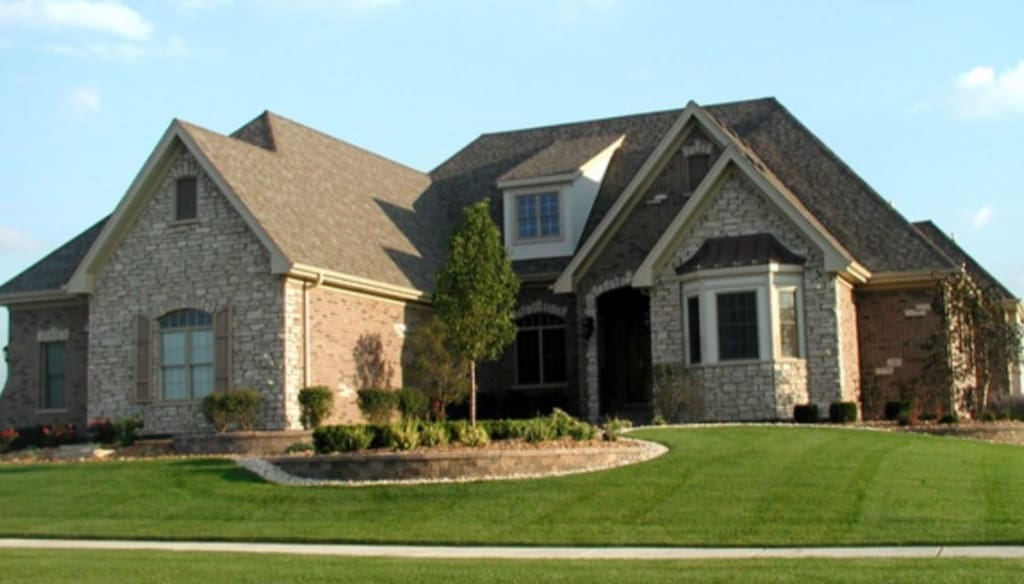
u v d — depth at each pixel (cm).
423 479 2069
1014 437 2647
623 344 3447
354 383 3053
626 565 1395
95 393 3047
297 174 3288
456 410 3388
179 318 2988
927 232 3666
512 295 2834
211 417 2786
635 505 1814
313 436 2241
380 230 3425
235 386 2875
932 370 2945
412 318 3328
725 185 3020
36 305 3366
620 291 3341
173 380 2977
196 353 2962
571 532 1686
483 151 4222
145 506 2006
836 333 2898
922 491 1823
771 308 2880
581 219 3578
